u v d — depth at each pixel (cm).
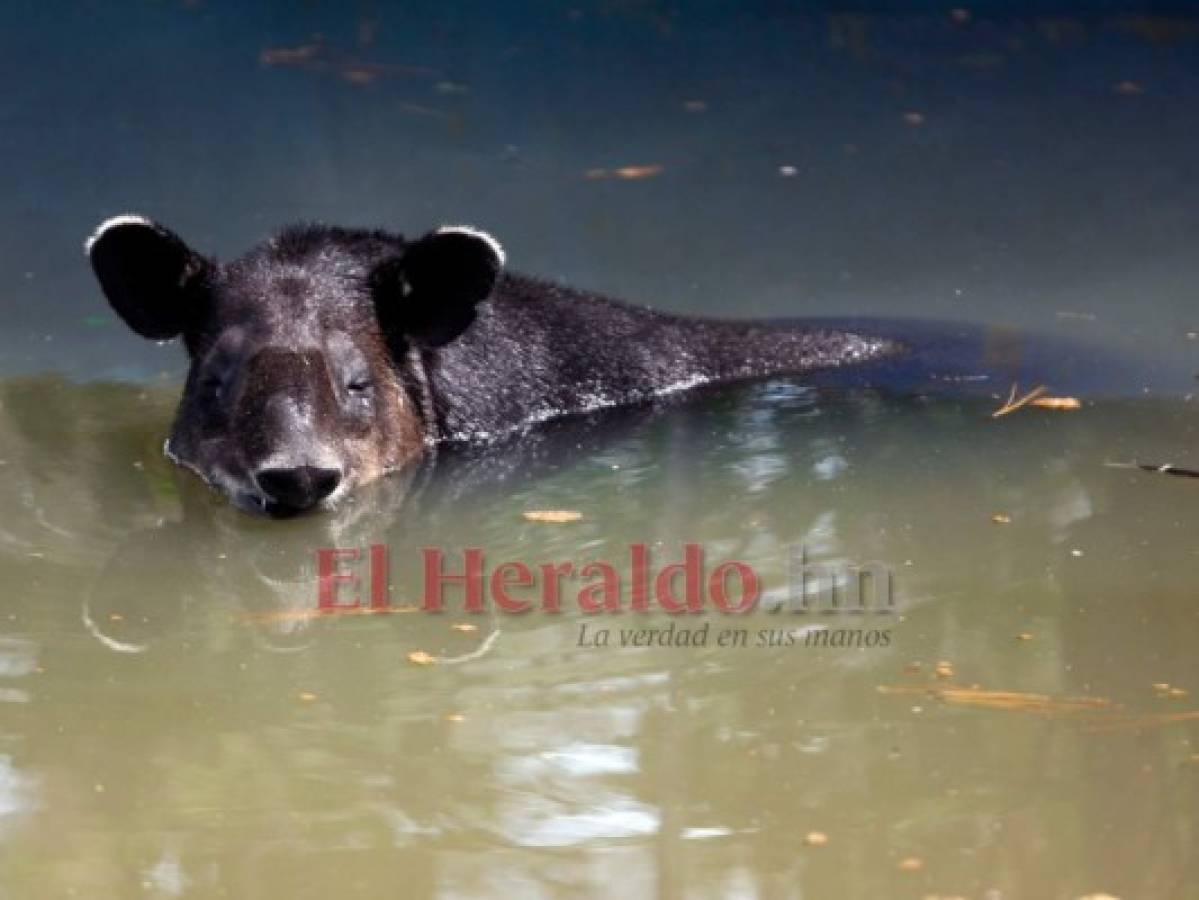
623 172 1284
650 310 1018
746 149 1326
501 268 876
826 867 501
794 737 572
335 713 592
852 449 861
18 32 1479
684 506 786
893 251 1170
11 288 1095
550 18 1534
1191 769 550
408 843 514
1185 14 1541
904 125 1370
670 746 568
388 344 854
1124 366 989
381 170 1270
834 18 1545
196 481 817
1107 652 629
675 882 494
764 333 1020
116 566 721
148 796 539
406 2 1551
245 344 805
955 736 572
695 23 1538
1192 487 799
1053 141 1343
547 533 756
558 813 529
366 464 813
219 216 1186
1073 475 816
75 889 492
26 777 550
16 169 1258
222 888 492
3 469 831
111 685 612
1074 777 546
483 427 894
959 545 731
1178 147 1329
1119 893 490
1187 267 1145
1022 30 1531
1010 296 1106
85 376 976
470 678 618
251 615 675
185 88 1392
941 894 489
